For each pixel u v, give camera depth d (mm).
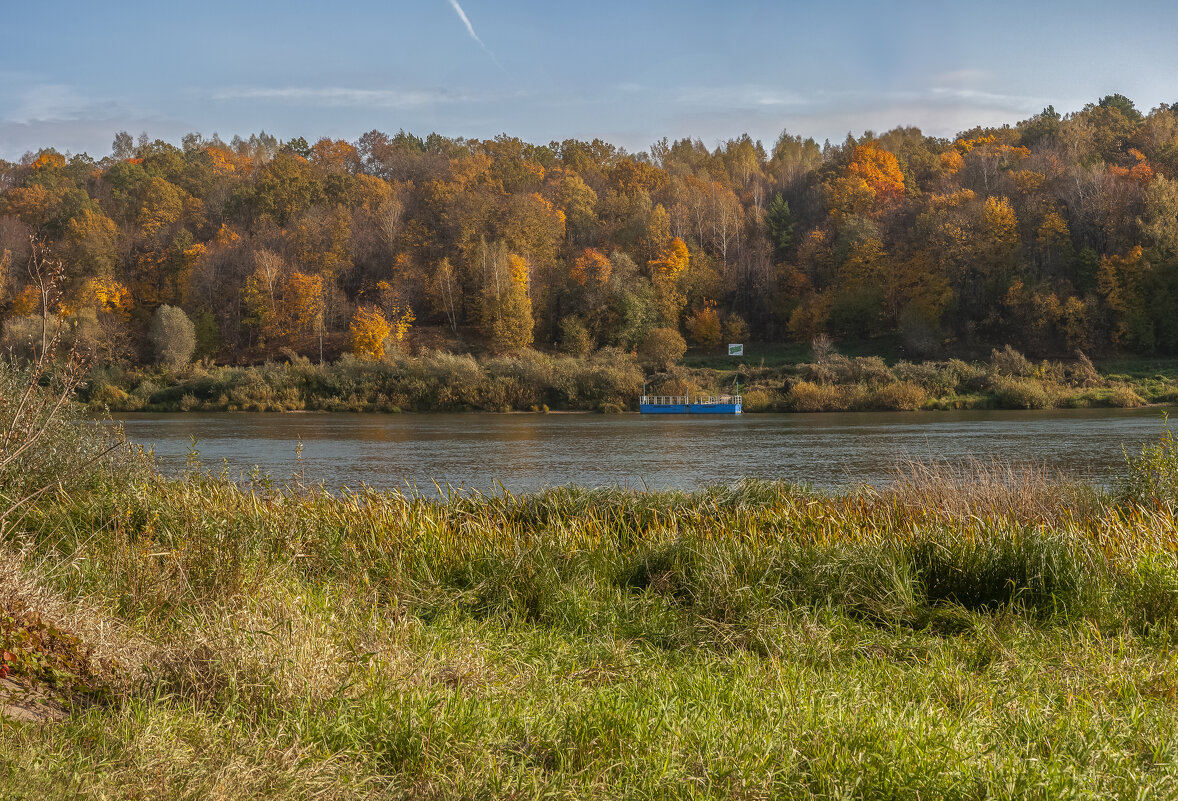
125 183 128625
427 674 5008
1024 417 51062
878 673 5516
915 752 3986
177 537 7621
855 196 114812
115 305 92375
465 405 69188
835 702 4805
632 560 8648
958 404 63156
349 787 3725
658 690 5082
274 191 120812
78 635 5082
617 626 6730
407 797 3758
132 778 3564
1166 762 4109
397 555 8109
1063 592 7070
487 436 41000
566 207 124750
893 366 74500
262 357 92062
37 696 4578
